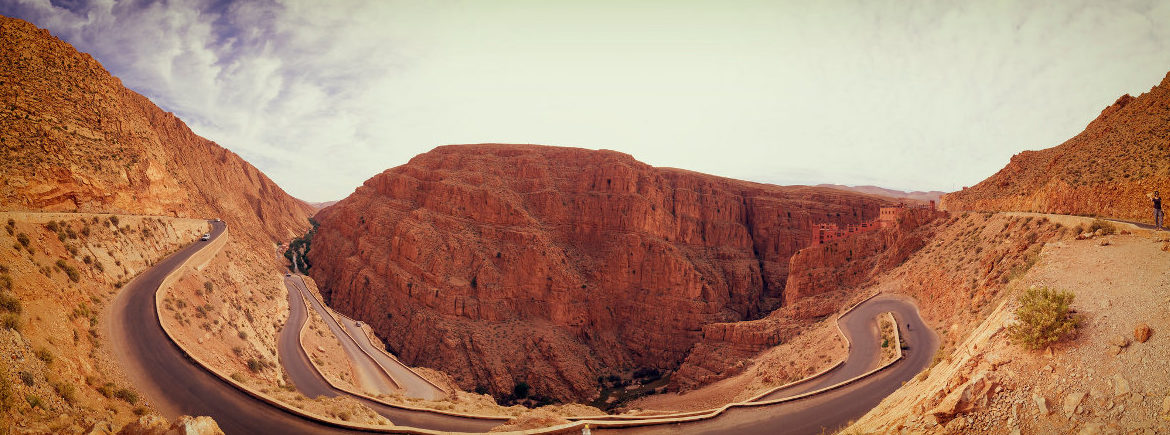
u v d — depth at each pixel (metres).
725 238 154.25
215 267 63.12
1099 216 48.00
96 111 62.88
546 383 100.69
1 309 26.61
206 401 31.52
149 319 40.12
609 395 101.00
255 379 43.31
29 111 52.19
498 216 125.88
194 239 67.12
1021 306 19.84
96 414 24.67
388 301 117.19
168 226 61.25
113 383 30.28
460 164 140.75
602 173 137.88
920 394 22.72
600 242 132.00
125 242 49.69
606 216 133.00
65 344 29.62
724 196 160.50
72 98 59.91
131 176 61.00
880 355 51.97
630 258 127.38
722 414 35.31
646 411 70.44
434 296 110.62
